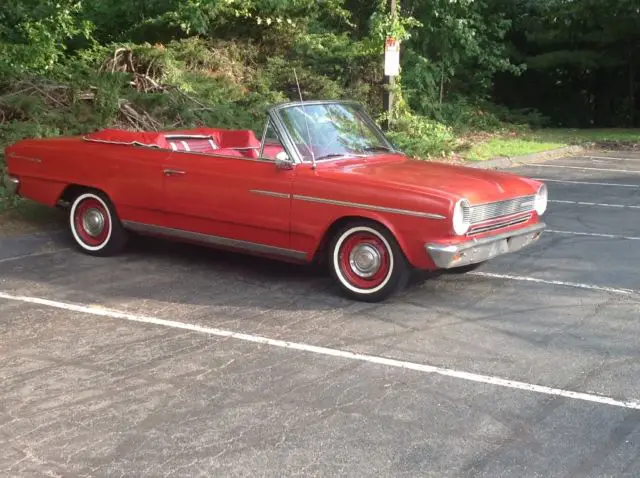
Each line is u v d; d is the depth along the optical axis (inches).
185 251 303.1
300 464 141.3
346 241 239.6
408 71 753.0
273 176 245.8
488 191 235.3
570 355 196.1
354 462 142.0
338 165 249.3
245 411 163.2
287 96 649.6
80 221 295.9
